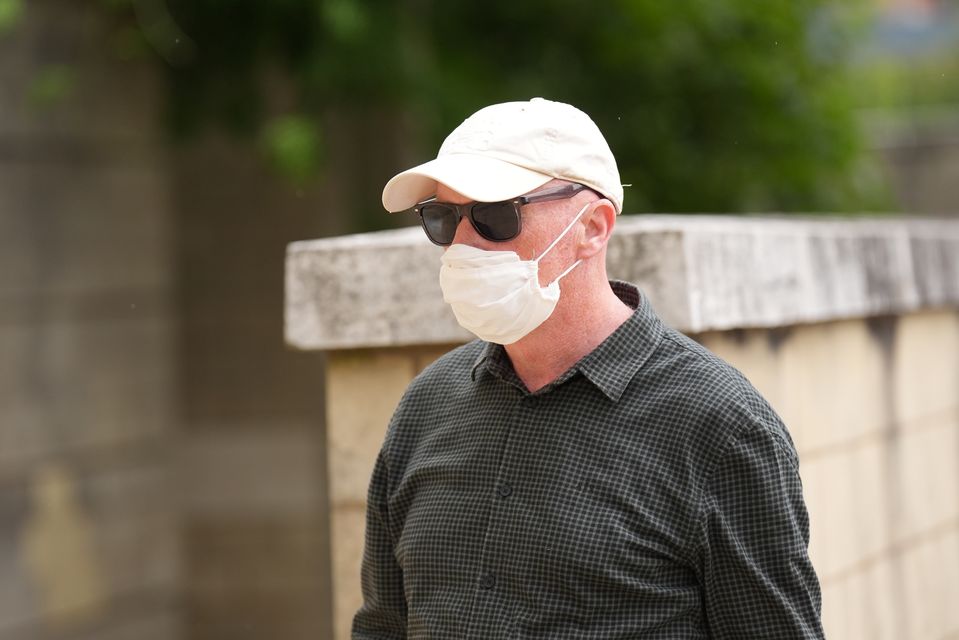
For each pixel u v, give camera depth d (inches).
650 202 992.2
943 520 558.6
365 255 361.1
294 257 367.6
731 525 236.8
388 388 372.2
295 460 957.8
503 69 937.5
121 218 905.5
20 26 836.0
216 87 912.9
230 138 941.2
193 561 957.8
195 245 954.1
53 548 849.5
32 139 846.5
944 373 568.4
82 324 878.4
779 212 1084.5
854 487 461.7
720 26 989.2
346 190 925.2
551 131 245.9
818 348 434.9
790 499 239.9
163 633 927.0
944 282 541.3
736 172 1031.0
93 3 879.1
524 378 256.7
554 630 239.0
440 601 253.4
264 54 893.2
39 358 848.3
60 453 860.0
